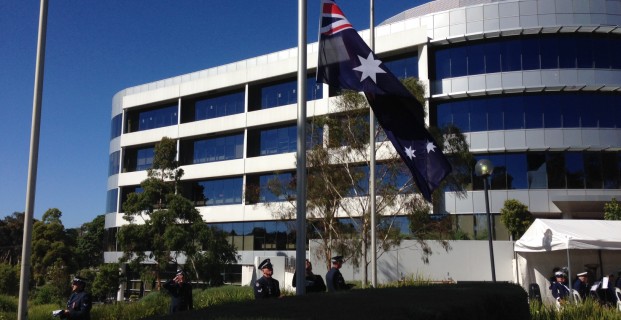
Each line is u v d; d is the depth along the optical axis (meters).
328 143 26.52
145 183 33.47
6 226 73.62
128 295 45.94
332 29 10.38
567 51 33.03
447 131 29.30
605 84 32.59
